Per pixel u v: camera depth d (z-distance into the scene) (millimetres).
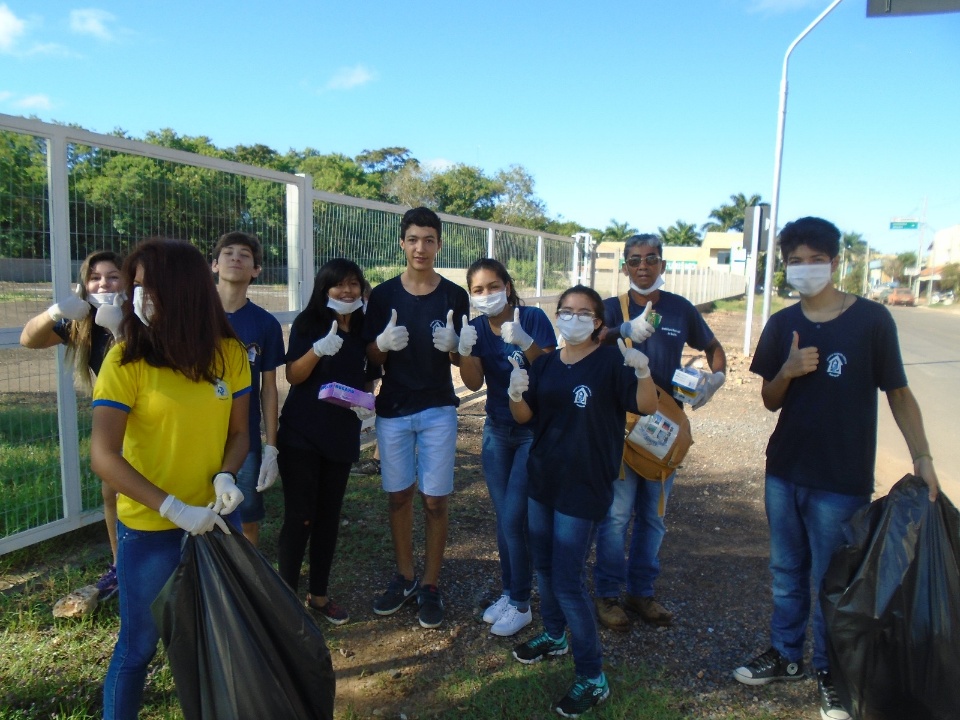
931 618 2377
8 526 3590
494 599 3695
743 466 6180
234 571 2035
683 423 3289
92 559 3791
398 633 3350
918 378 12289
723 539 4539
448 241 7137
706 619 3529
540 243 9805
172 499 2014
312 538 3344
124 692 2125
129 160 3879
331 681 2143
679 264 35406
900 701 2422
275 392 3305
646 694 2881
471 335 3184
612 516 3350
